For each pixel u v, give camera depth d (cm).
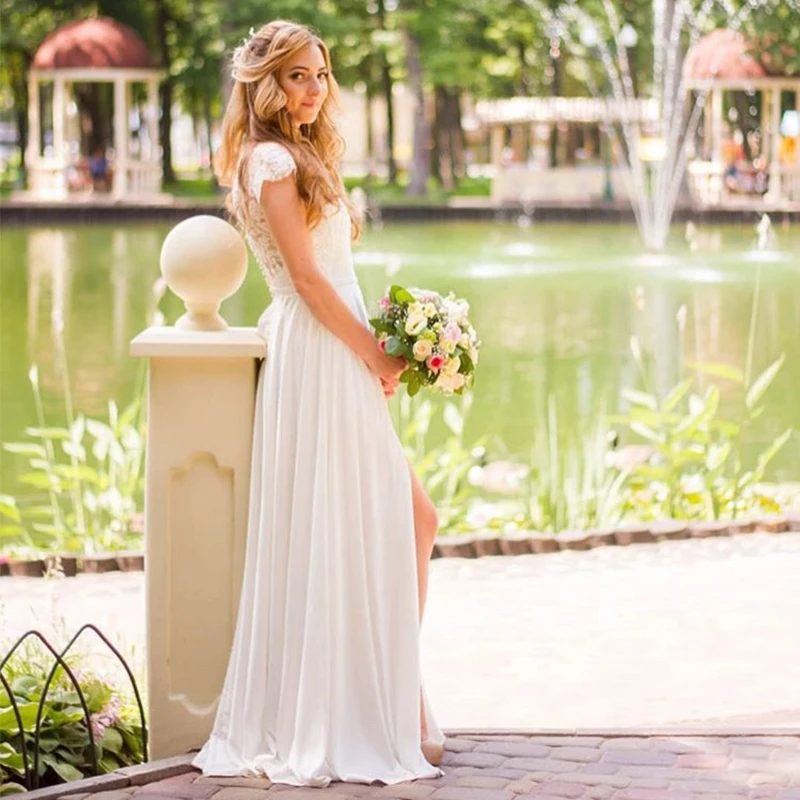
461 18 4100
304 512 397
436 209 3628
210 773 397
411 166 4134
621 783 374
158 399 411
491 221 3619
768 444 1099
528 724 514
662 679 560
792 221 3472
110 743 430
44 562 742
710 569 726
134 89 4625
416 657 402
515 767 392
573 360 1530
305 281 394
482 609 666
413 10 4028
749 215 3484
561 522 847
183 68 4456
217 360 409
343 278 407
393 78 4784
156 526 413
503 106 4106
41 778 414
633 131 3919
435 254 2669
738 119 4306
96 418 1239
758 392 896
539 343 1655
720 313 1889
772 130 3884
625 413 1239
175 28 4559
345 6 4259
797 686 545
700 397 1298
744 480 891
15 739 414
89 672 450
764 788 365
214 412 411
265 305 2009
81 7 4366
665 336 1698
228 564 415
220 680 417
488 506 862
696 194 3797
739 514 864
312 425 398
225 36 3847
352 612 399
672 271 2417
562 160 4909
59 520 842
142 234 3181
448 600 682
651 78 4581
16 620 647
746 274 2361
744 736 410
